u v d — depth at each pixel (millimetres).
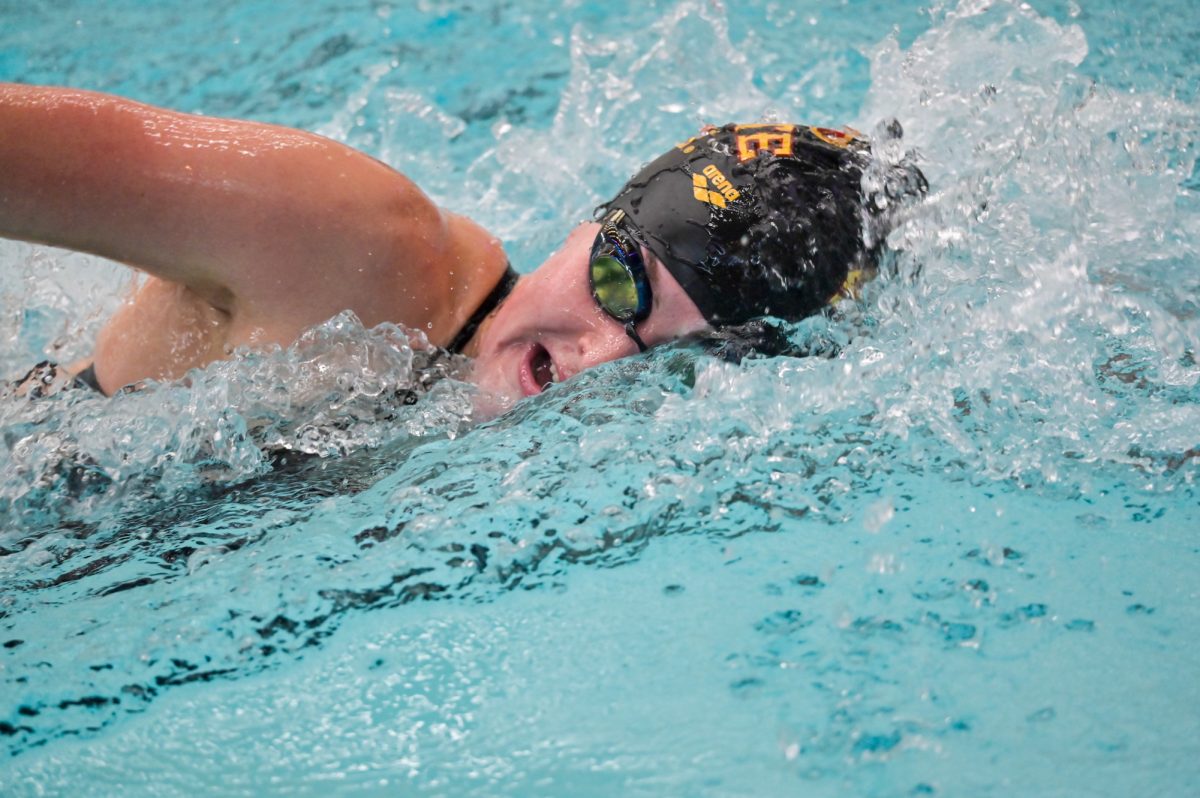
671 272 2914
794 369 2852
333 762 1817
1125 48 5445
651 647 2047
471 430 2883
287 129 3014
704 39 5574
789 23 6438
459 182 5184
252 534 2451
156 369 3146
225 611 2158
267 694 1975
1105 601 2125
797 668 1973
